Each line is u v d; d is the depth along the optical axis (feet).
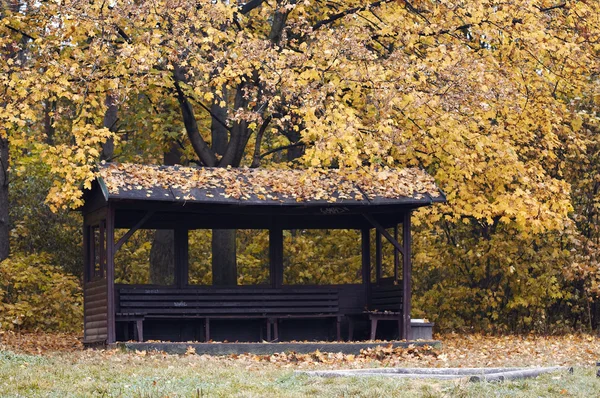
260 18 99.71
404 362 63.16
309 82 83.20
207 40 80.94
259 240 116.06
